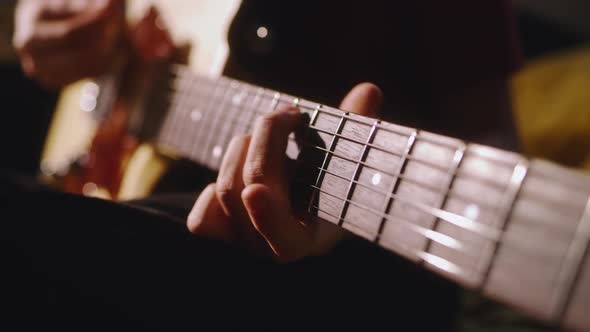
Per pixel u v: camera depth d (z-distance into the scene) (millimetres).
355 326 465
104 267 356
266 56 488
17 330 335
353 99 349
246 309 380
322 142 330
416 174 291
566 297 247
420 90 524
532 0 1199
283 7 482
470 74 509
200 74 469
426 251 281
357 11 495
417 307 557
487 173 271
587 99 800
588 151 759
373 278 527
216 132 416
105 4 566
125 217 367
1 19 833
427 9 494
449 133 530
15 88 963
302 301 421
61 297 343
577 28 1209
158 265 368
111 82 611
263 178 324
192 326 361
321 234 350
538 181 259
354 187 312
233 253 381
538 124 822
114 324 349
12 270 340
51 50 590
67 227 357
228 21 479
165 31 548
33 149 975
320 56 498
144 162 530
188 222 354
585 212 247
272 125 323
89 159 580
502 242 263
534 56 1153
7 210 351
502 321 596
